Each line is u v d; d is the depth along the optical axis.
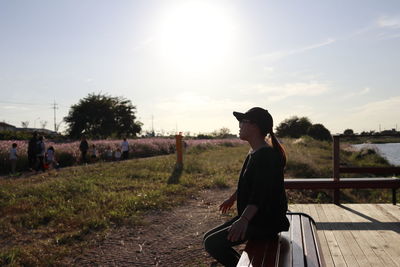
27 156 19.02
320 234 4.82
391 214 5.84
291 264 2.27
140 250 5.36
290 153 18.55
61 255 5.17
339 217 5.70
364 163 21.89
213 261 4.80
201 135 62.59
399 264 3.74
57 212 7.33
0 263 4.80
